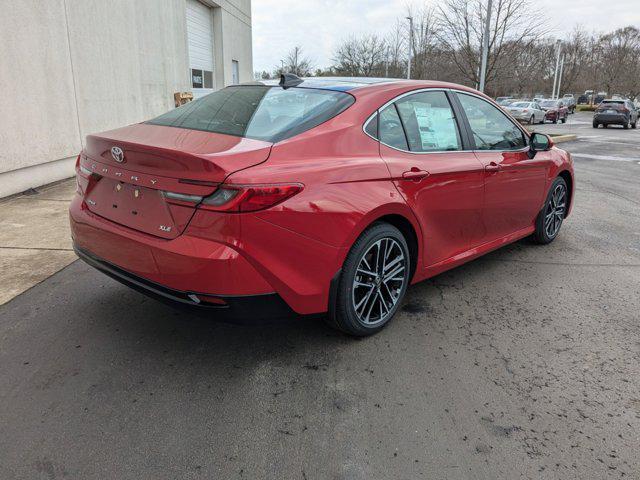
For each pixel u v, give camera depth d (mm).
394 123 3320
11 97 6441
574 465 2191
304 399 2586
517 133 4582
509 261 4820
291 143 2732
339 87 3359
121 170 2760
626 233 5996
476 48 18609
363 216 2844
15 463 2094
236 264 2398
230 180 2363
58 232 5086
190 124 3123
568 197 5562
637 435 2398
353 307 3006
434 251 3588
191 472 2082
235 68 18609
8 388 2592
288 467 2127
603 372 2939
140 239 2623
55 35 7344
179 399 2551
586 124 34750
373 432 2357
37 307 3498
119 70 9461
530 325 3494
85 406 2473
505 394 2688
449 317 3572
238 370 2824
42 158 7133
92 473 2059
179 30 12773
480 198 3910
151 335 3176
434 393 2672
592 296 4031
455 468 2148
